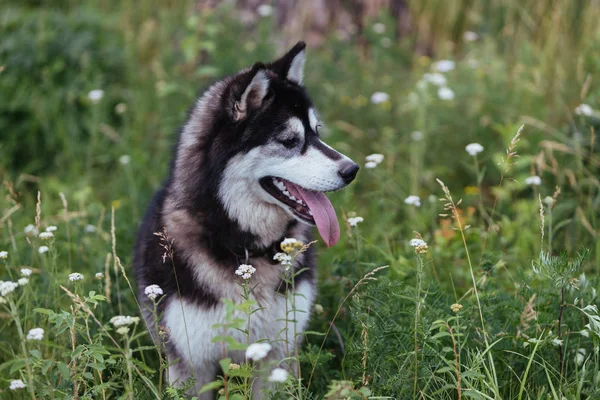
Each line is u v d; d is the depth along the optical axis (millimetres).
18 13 7320
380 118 6730
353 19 8281
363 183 6039
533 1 8234
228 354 3459
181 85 6766
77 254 4496
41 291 3938
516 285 3787
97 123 6188
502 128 5570
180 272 3369
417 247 3041
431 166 6145
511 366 3234
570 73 6746
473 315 3424
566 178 5203
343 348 3650
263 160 3486
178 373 3447
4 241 4676
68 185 5914
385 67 7605
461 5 8578
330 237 3523
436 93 6621
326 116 6734
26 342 3408
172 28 8078
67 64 6848
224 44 7324
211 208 3447
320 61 7309
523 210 4965
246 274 2949
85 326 3262
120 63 7102
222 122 3479
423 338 2953
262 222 3539
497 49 8078
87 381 3145
